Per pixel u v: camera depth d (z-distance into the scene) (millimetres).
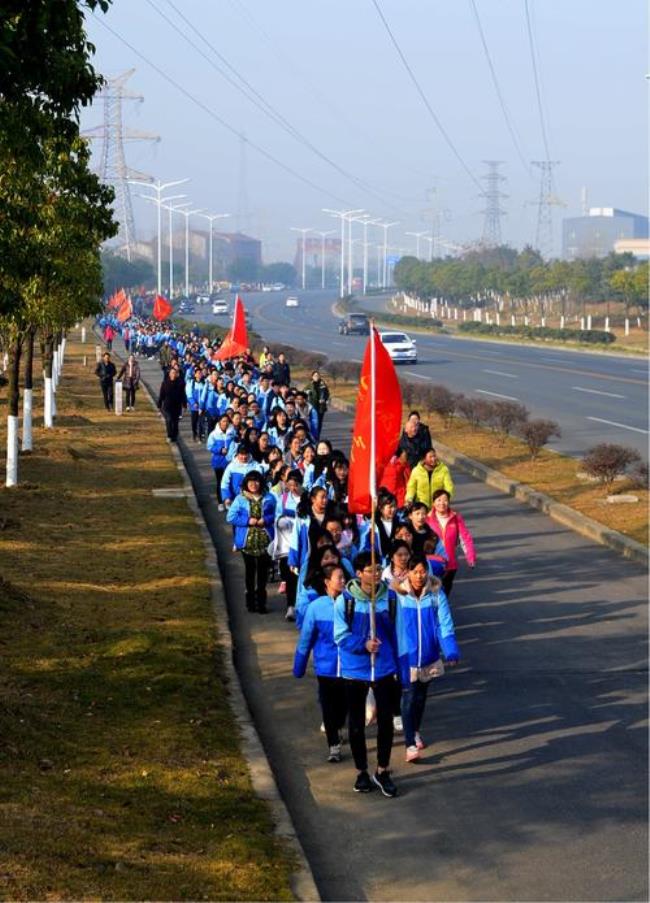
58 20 14828
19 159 19922
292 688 15914
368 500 14047
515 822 11727
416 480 20531
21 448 36375
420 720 13461
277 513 19406
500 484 32188
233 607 20094
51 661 15617
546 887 10352
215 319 163125
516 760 13375
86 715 13781
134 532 25094
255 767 12555
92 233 32156
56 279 29297
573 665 16875
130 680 15102
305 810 12055
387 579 13820
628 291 125125
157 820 10977
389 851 11102
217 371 40312
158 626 17781
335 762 13359
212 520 27562
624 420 46312
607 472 29656
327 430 45688
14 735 12734
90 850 10133
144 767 12273
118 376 51125
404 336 79750
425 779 12859
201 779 12039
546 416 47719
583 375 68375
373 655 12445
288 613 19109
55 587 19891
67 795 11367
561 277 149250
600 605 20062
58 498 28844
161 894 9445
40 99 16453
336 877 10578
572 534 25875
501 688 15922
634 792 12438
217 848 10453
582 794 12391
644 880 10453
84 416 48969
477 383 63125
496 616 19516
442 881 10500
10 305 19453
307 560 16047
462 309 193625
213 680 15398
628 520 26203
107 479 32344
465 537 18109
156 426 46031
